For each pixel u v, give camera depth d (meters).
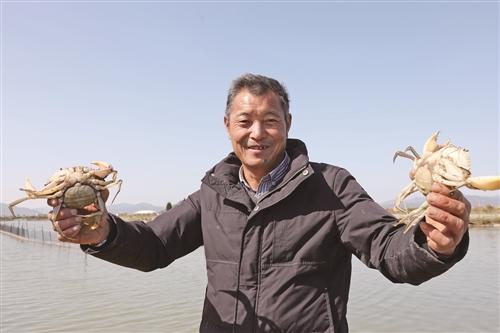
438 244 0.59
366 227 0.77
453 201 0.58
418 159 0.72
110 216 0.85
